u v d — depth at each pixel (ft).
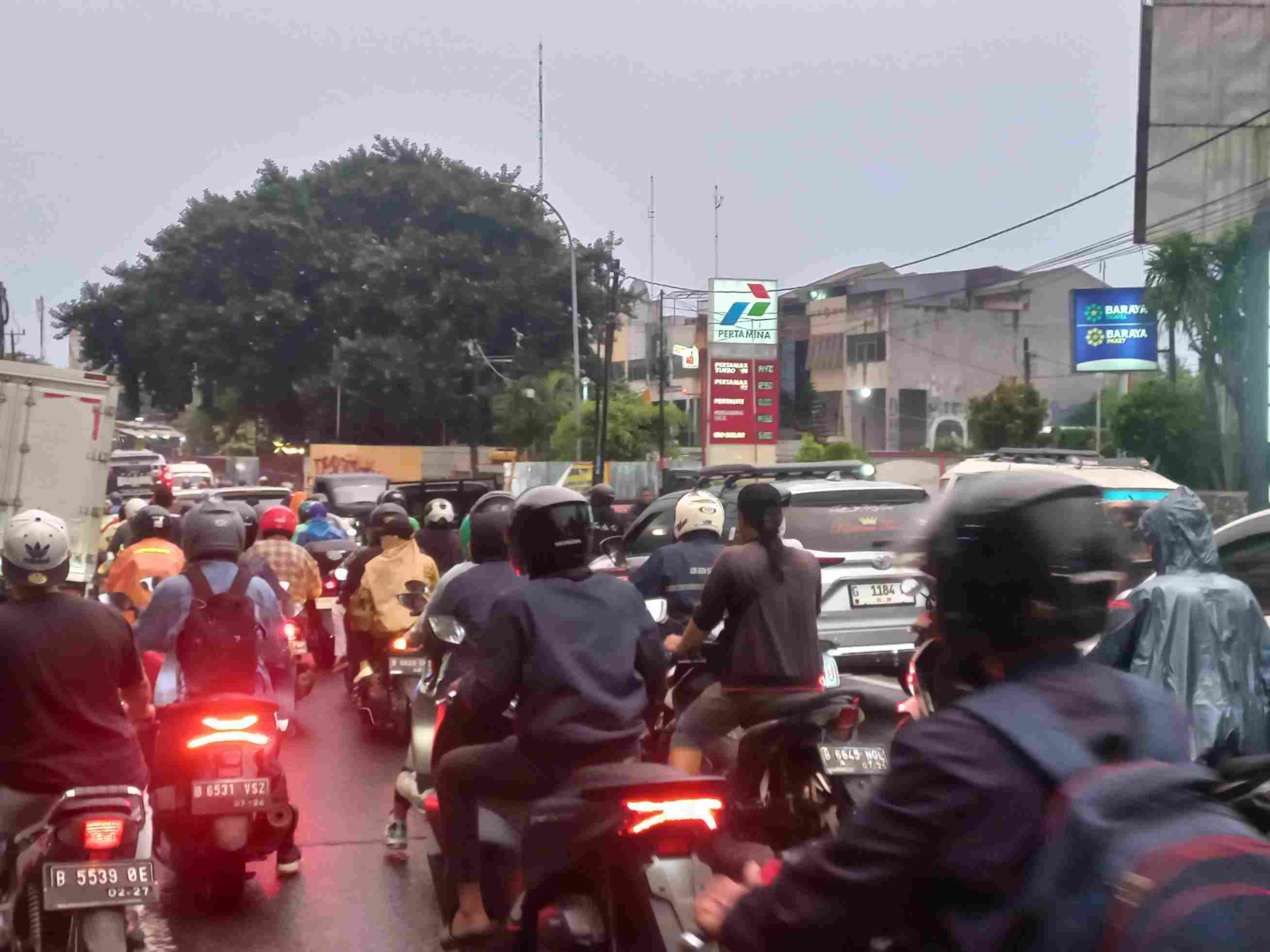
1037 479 6.89
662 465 156.35
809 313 232.12
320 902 21.16
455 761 15.58
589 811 12.70
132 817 14.74
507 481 145.89
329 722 38.11
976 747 6.23
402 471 209.46
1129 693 6.57
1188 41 90.99
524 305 202.80
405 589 33.17
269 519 35.68
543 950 13.21
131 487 124.98
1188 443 131.95
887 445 218.18
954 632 6.89
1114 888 5.74
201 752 19.45
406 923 20.16
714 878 11.46
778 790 18.25
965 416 219.41
